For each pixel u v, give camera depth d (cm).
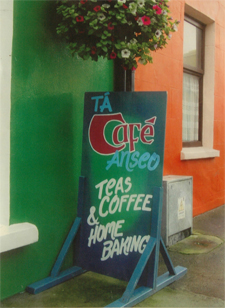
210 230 471
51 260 306
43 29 290
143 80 419
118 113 291
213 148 598
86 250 302
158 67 446
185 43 546
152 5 269
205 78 596
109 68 357
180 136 495
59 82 306
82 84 328
